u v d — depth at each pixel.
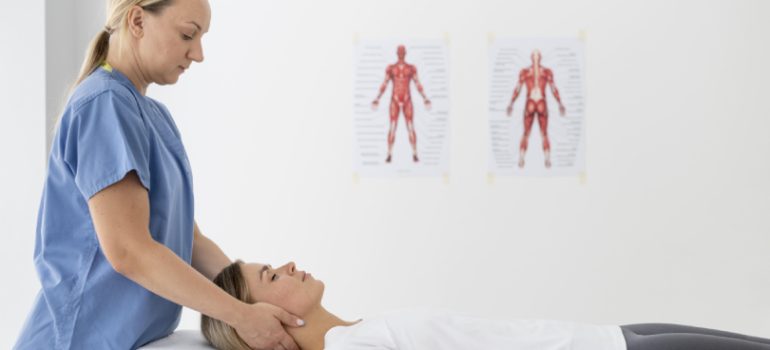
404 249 3.04
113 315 1.54
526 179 3.04
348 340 1.51
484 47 3.02
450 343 1.53
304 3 3.02
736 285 3.04
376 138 3.04
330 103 3.04
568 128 3.03
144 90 1.67
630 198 3.04
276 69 3.03
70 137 1.49
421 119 3.03
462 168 3.04
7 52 2.66
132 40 1.58
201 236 1.92
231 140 3.03
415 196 3.04
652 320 3.05
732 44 3.01
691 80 3.02
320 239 3.04
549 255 3.04
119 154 1.45
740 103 3.02
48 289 1.53
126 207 1.44
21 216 2.67
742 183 3.03
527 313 3.04
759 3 3.00
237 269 1.71
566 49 3.02
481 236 3.04
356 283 3.04
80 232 1.53
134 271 1.44
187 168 1.71
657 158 3.03
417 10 3.02
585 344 1.54
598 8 3.02
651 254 3.04
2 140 2.67
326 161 3.04
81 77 1.60
